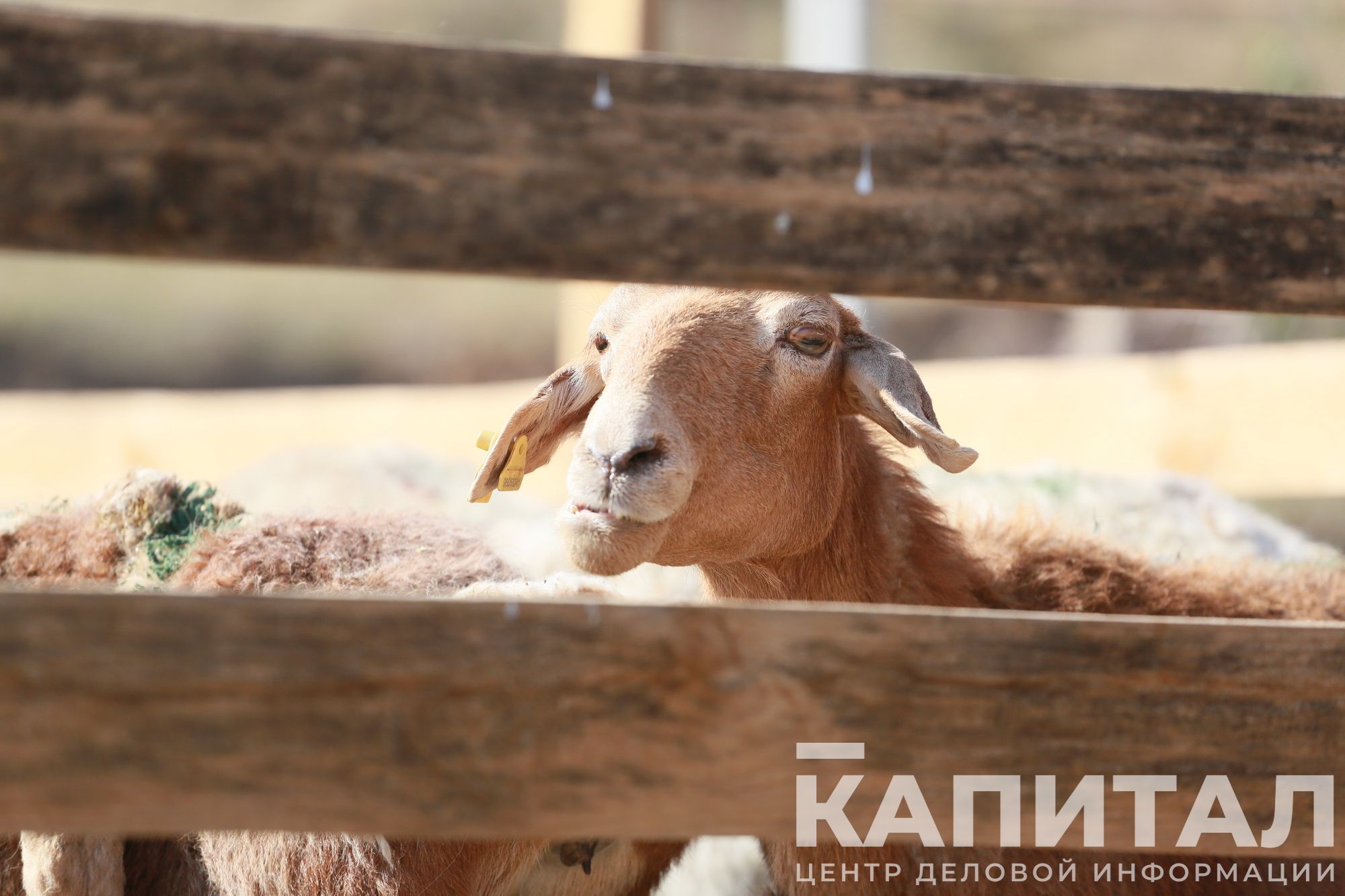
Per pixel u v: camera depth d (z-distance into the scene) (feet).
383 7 76.38
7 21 4.79
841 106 5.34
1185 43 73.56
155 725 5.14
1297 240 5.60
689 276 5.27
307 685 5.23
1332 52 41.88
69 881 9.06
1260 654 5.83
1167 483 20.07
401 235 5.05
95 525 11.41
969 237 5.42
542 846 11.01
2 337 62.13
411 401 27.68
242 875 9.68
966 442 25.79
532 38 76.23
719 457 10.20
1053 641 5.70
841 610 5.57
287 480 22.08
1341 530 28.25
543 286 70.08
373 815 5.37
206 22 4.93
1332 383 23.13
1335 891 11.18
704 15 78.64
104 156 4.85
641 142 5.20
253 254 4.98
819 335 10.59
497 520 21.12
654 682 5.49
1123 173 5.50
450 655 5.33
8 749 5.04
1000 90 5.45
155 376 61.67
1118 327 54.39
